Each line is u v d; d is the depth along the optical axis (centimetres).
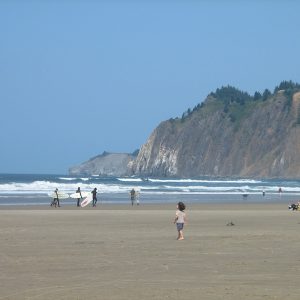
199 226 3784
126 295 1521
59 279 1747
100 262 2086
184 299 1470
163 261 2111
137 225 3825
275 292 1552
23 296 1509
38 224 3875
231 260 2134
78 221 4169
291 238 2939
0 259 2158
